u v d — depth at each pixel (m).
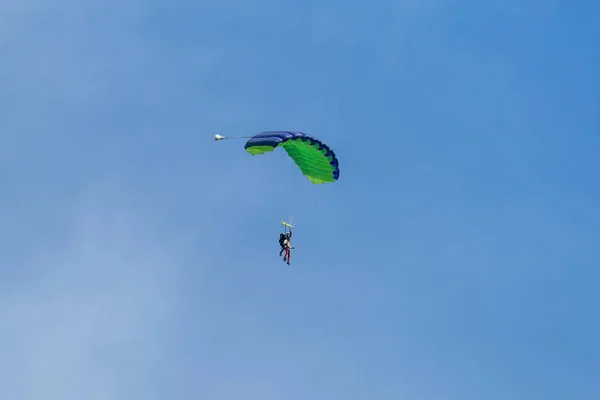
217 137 186.25
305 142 194.25
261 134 194.38
